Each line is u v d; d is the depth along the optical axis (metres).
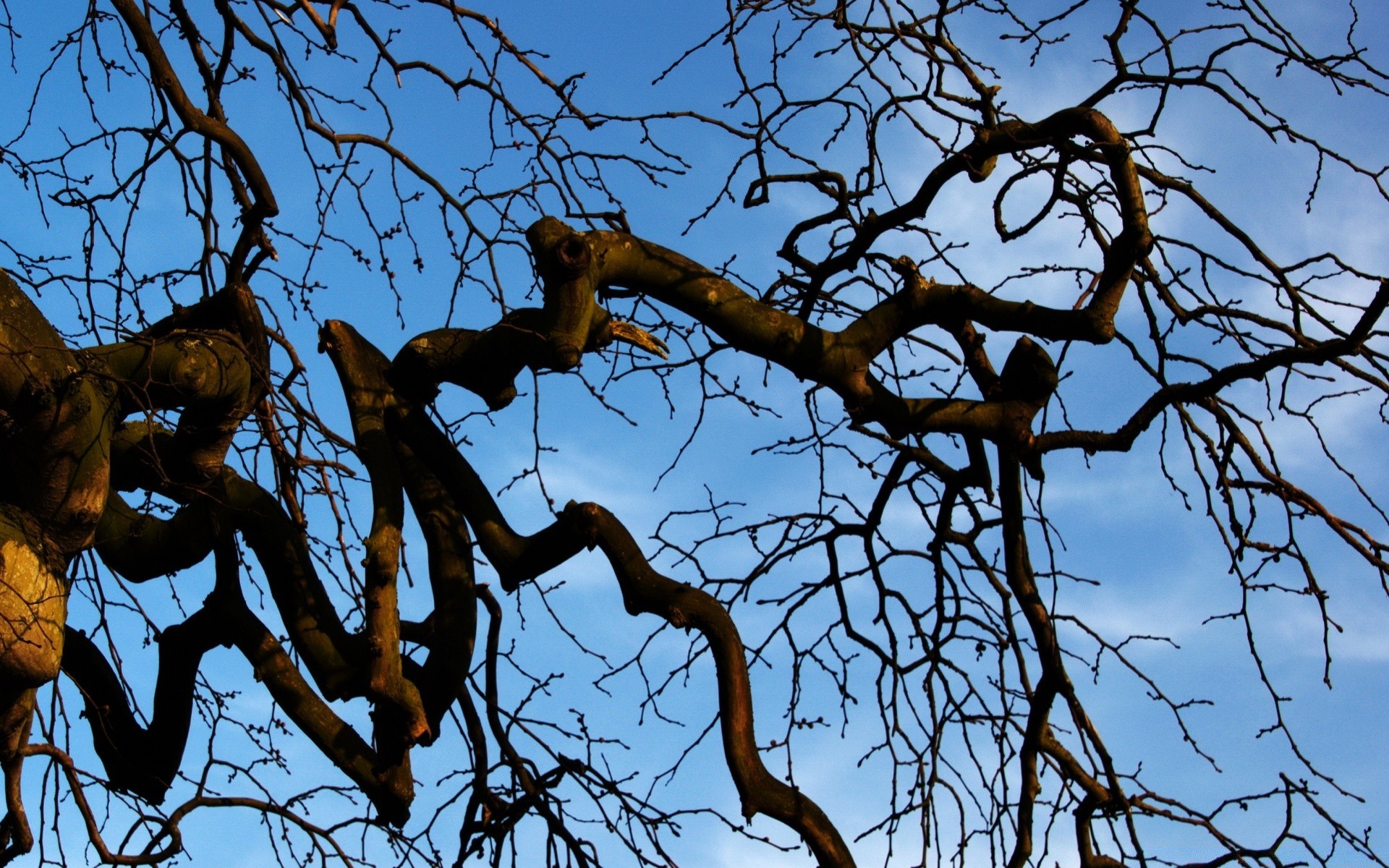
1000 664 6.10
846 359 5.45
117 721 5.76
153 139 5.75
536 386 5.28
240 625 5.77
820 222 5.88
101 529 5.73
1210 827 5.53
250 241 5.70
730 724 5.22
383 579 5.39
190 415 5.50
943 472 6.04
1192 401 5.43
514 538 5.57
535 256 5.03
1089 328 5.27
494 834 5.93
